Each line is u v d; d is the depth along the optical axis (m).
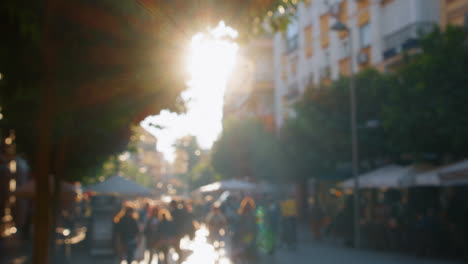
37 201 5.40
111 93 5.79
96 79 5.44
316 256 17.47
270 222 17.30
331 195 36.22
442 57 18.70
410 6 27.97
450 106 18.61
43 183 5.40
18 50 5.17
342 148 26.91
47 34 5.01
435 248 17.34
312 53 41.19
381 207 21.00
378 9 31.02
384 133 25.88
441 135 18.97
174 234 13.63
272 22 6.96
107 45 5.20
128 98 6.07
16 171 32.19
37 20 4.88
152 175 112.31
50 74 5.34
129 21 4.98
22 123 6.91
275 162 37.44
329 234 25.58
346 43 35.56
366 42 32.94
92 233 16.53
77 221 21.12
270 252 17.23
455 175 16.62
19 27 4.93
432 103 18.89
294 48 44.41
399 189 25.77
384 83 26.12
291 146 32.38
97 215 16.64
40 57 5.25
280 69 47.84
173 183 115.19
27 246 20.45
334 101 27.30
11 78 5.50
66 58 5.27
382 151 26.22
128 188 19.69
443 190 22.95
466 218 18.67
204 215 36.53
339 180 32.31
